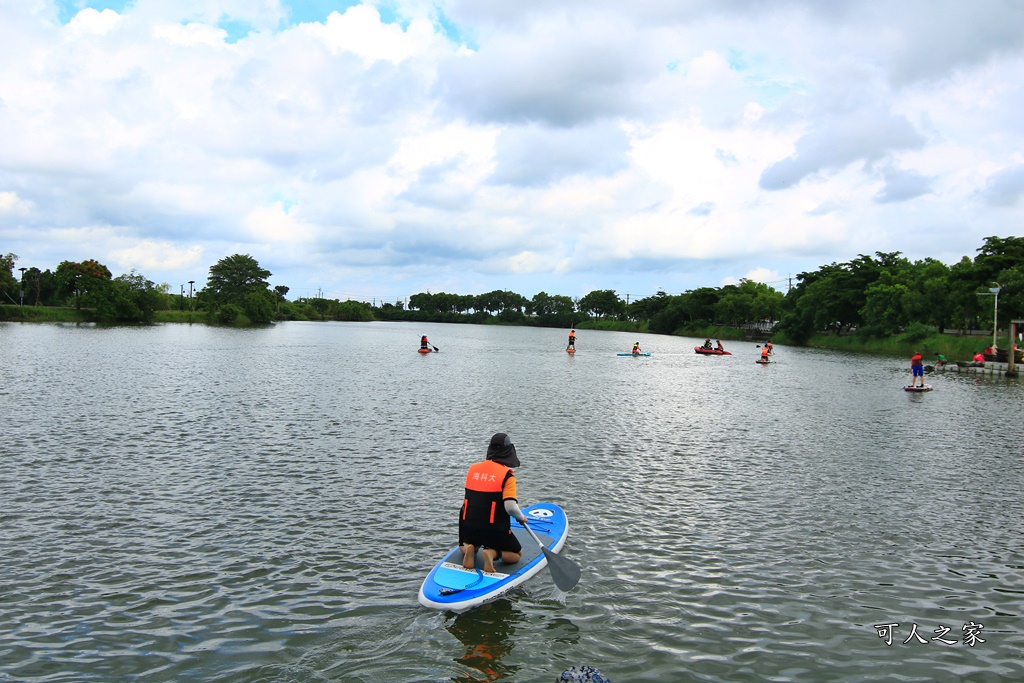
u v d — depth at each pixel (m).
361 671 6.39
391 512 11.03
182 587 8.10
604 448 16.61
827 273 103.06
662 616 7.62
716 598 8.11
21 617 7.30
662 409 24.03
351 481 12.90
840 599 8.16
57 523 10.23
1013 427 20.91
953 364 48.03
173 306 139.00
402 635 7.07
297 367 38.31
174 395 24.34
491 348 68.38
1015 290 52.97
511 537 8.47
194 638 6.93
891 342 74.00
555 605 7.82
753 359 58.31
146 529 10.04
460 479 13.19
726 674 6.48
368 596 7.95
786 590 8.38
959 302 61.31
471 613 7.58
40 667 6.34
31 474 12.91
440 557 9.16
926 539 10.28
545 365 45.72
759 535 10.33
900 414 23.72
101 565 8.70
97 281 107.81
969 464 15.44
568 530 10.37
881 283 80.25
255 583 8.24
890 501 12.28
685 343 94.56
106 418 19.17
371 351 56.19
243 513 10.85
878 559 9.45
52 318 101.12
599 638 7.10
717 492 12.70
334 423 19.27
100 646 6.75
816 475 14.19
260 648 6.77
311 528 10.21
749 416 22.75
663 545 9.81
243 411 21.06
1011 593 8.42
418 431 18.31
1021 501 12.39
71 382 27.42
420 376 34.78
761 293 118.00
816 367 48.66
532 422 20.36
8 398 22.52
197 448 15.51
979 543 10.15
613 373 40.19
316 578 8.41
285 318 169.12
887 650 6.99
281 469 13.72
